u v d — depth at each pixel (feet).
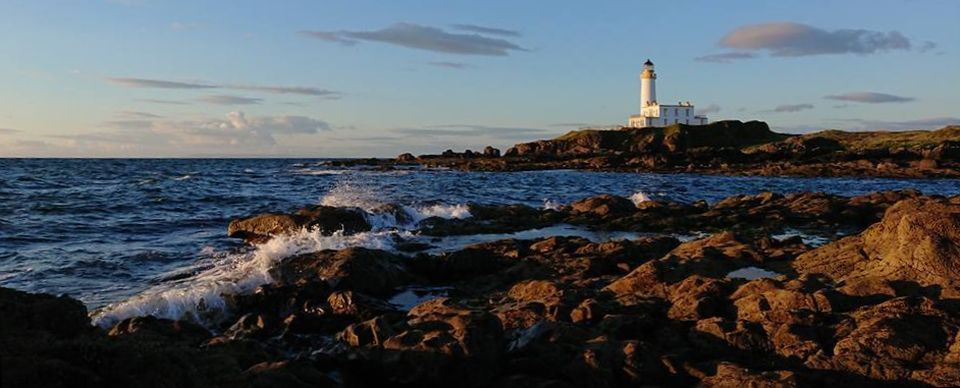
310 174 267.59
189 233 81.87
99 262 60.34
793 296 35.04
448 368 27.27
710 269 47.09
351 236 70.49
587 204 98.84
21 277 54.08
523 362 28.81
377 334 29.63
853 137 387.34
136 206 114.52
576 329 31.45
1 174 238.48
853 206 93.97
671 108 444.96
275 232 75.77
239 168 352.49
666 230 83.61
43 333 21.34
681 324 34.30
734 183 204.23
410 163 372.79
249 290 45.01
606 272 52.95
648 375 28.17
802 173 246.88
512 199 137.80
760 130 425.28
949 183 207.72
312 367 27.22
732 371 27.02
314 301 40.73
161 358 20.04
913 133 368.27
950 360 27.20
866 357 28.02
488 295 46.42
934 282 38.04
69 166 366.84
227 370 22.30
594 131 401.90
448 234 79.05
